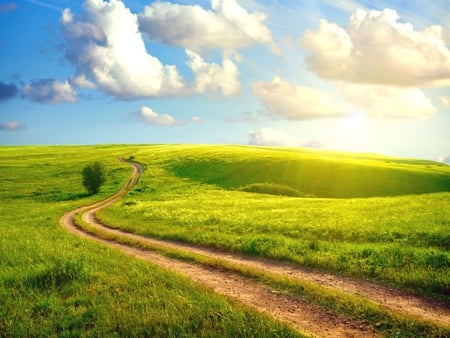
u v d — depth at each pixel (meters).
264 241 21.52
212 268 16.58
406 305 11.55
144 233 29.53
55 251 18.86
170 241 25.88
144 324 9.52
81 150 156.75
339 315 10.62
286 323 9.52
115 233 31.14
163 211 39.19
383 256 16.47
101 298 11.65
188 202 46.78
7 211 51.06
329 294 11.98
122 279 13.66
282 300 12.01
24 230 29.42
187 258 18.77
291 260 17.91
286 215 30.97
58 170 103.75
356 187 73.00
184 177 85.94
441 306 11.36
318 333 9.53
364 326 9.88
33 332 9.33
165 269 15.45
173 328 9.27
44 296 11.85
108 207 51.47
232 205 41.75
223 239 23.44
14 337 9.14
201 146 147.12
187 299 11.43
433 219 23.94
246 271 15.08
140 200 58.97
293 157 95.31
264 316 9.84
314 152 134.62
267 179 77.94
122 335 9.06
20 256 17.69
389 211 29.67
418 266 14.90
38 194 73.81
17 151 154.88
